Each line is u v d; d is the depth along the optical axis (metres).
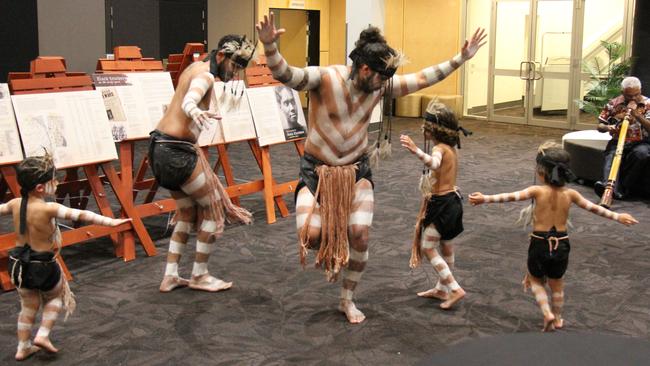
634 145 6.77
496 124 12.84
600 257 4.99
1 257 4.22
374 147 3.76
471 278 4.51
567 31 12.06
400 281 4.46
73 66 9.82
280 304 4.07
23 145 4.37
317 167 3.62
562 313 3.95
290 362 3.34
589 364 2.04
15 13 9.10
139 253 5.05
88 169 4.74
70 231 4.56
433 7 13.66
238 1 12.61
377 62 3.41
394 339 3.60
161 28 11.25
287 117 6.21
